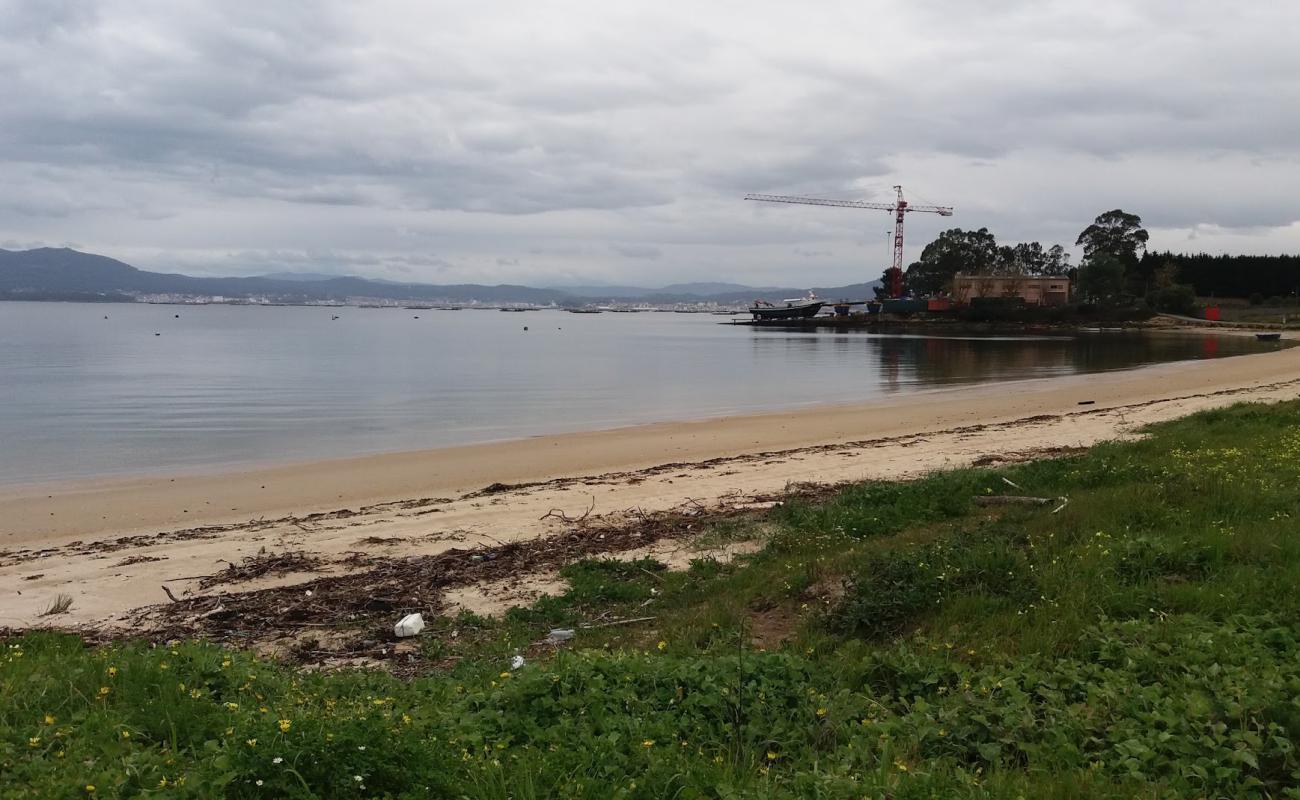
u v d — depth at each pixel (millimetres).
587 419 27172
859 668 5918
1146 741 4504
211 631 8391
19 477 17625
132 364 47594
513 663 6820
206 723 5016
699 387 38469
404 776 4227
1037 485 12219
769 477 16047
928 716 4973
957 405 29516
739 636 6875
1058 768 4348
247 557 11203
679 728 5000
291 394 33656
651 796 4109
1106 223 130000
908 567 7770
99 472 18203
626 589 9117
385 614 8805
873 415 26953
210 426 25047
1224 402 25781
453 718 5051
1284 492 9992
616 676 5641
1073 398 31016
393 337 87125
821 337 96500
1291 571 7086
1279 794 4145
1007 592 7277
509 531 12352
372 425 25531
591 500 14359
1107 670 5418
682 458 19469
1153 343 75375
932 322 110562
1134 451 14633
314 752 4305
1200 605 6656
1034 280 119125
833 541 10227
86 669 5949
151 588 9969
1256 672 5191
